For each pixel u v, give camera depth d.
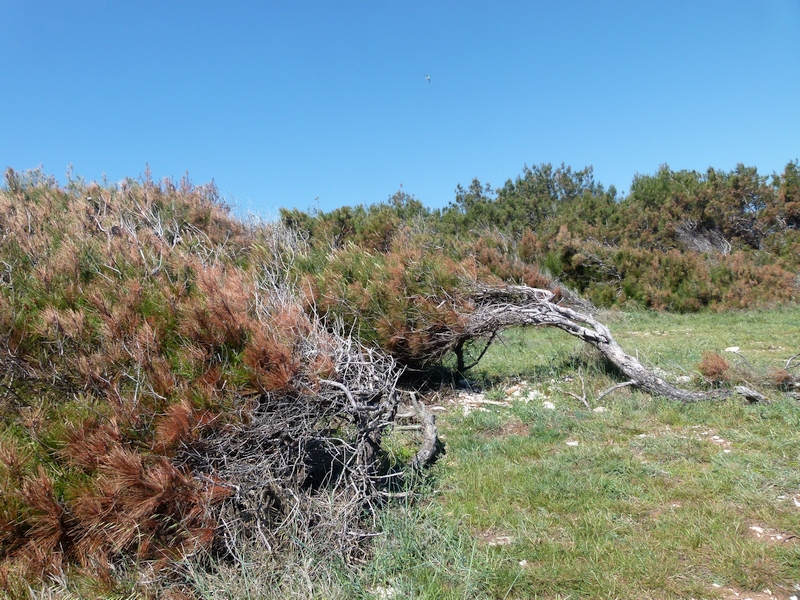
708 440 5.73
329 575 3.38
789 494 4.54
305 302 6.59
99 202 8.95
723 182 25.91
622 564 3.66
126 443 3.52
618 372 7.79
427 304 7.20
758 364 8.45
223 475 3.61
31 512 3.24
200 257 5.93
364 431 4.10
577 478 4.91
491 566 3.63
